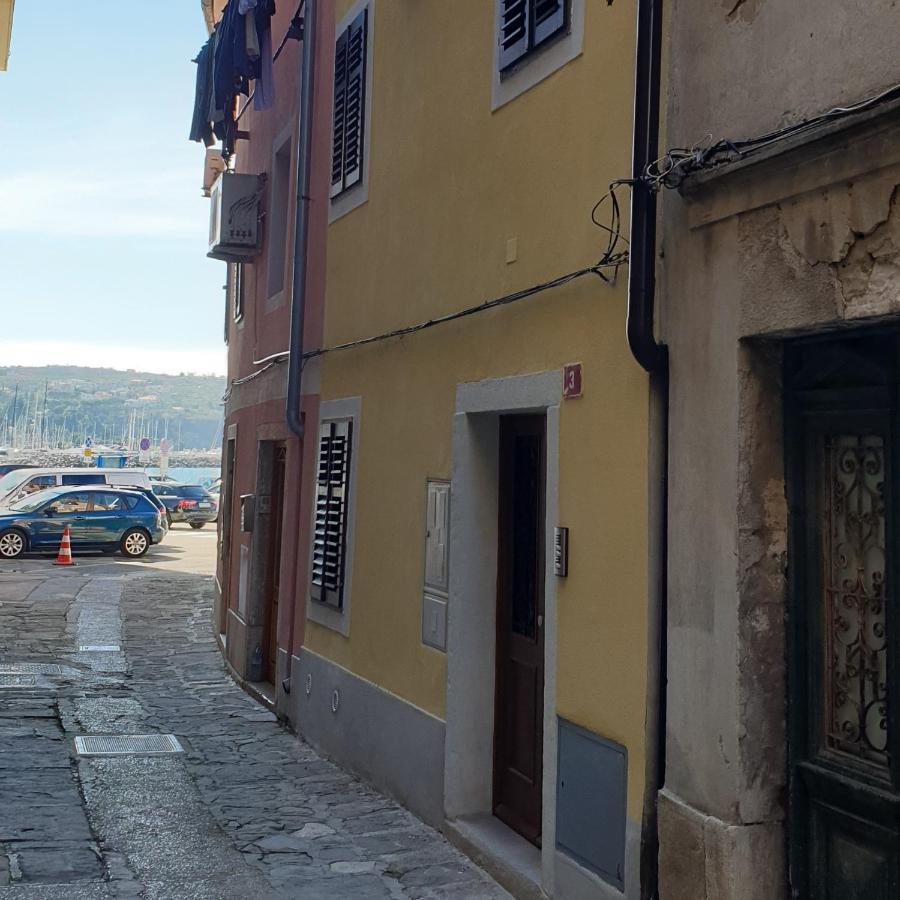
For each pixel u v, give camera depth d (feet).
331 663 25.49
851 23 10.57
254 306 38.06
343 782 23.12
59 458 212.23
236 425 41.32
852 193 10.39
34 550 81.30
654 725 13.20
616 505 14.07
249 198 36.65
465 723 18.95
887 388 10.73
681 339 12.94
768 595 11.89
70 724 28.25
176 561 84.38
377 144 24.21
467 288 19.19
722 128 12.37
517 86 17.49
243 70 32.53
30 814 19.70
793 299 11.14
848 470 11.39
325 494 26.53
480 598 19.10
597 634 14.38
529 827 17.61
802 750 11.69
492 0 18.65
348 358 25.61
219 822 19.79
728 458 11.98
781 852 11.80
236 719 30.17
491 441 19.22
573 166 15.69
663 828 12.70
